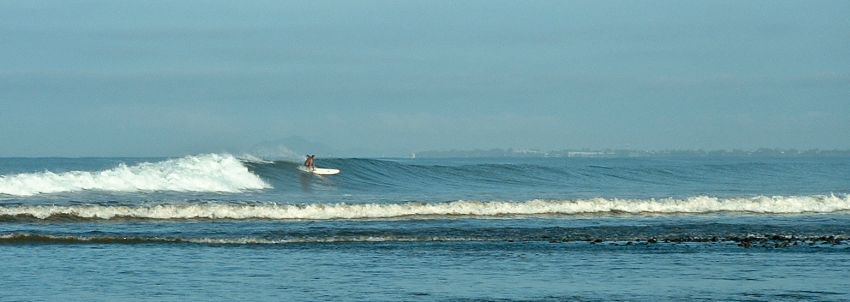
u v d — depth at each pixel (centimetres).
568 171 8350
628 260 2606
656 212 4212
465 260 2583
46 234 3036
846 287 2184
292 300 1988
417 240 3022
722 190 6600
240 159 6781
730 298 2039
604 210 4200
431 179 7188
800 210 4419
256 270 2380
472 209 4009
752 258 2656
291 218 3762
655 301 2005
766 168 10512
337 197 5091
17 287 2103
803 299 2034
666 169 9388
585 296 2058
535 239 3073
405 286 2164
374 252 2731
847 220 3909
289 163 6912
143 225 3422
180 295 2033
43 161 14312
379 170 7331
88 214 3612
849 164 15275
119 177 5191
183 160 5797
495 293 2088
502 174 7806
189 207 3734
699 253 2762
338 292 2084
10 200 4344
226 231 3225
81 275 2278
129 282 2188
